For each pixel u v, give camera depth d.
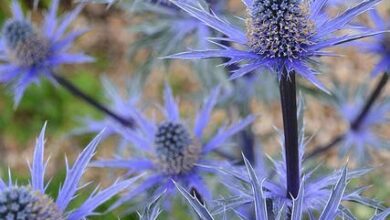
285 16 0.31
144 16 0.53
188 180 0.41
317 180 0.37
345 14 0.32
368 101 0.47
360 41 0.44
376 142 0.49
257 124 0.71
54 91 0.73
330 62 0.74
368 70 0.73
